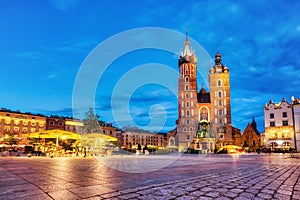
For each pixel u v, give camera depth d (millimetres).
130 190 4598
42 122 62188
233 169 9188
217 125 66438
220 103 68188
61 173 7137
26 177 6207
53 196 4035
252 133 67000
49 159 14930
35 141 22953
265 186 5293
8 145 30219
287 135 51312
